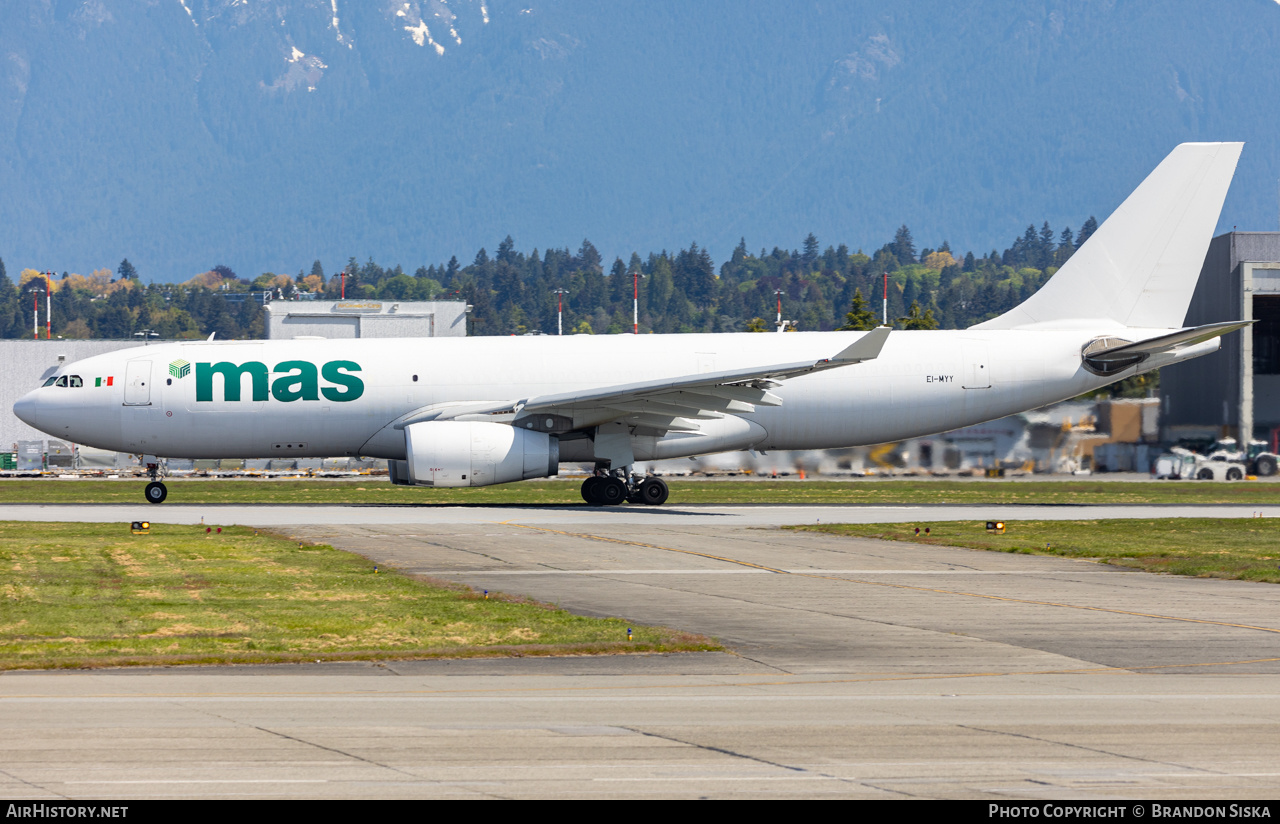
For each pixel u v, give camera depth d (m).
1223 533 86.88
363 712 33.00
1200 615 51.62
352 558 69.44
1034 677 38.72
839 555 73.38
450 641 44.53
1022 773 27.39
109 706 33.59
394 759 28.00
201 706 33.69
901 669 40.03
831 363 97.38
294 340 109.12
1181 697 35.56
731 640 45.56
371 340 109.31
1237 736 30.77
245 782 26.08
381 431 107.50
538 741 29.77
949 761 28.31
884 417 110.81
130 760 27.67
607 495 110.31
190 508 106.81
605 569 66.25
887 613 52.03
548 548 75.62
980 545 78.31
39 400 104.81
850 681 37.97
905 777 26.97
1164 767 27.92
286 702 34.31
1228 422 190.38
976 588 59.84
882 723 31.98
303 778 26.41
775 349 110.25
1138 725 31.91
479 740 29.84
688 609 52.91
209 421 105.38
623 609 52.88
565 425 105.50
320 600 54.00
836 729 31.27
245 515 98.19
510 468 102.44
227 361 106.25
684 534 84.56
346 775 26.69
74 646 42.97
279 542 77.19
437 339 109.75
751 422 109.50
